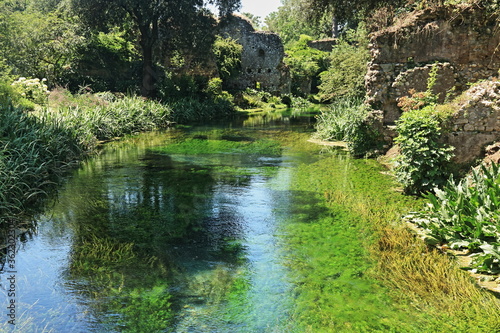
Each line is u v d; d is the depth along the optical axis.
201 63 24.33
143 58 23.80
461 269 4.25
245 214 6.27
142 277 4.32
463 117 7.09
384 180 8.09
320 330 3.35
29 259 4.75
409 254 4.65
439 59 9.30
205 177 8.62
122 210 6.50
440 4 9.30
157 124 18.19
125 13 21.47
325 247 5.00
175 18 21.19
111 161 10.38
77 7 19.86
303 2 17.25
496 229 4.43
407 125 6.89
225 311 3.67
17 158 7.32
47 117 10.69
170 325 3.47
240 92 29.53
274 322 3.48
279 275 4.32
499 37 8.84
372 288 3.99
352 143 11.03
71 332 3.36
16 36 18.66
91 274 4.39
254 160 10.41
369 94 10.33
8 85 14.38
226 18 24.22
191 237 5.40
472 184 6.08
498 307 3.53
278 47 32.41
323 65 37.53
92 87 20.78
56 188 7.75
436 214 5.38
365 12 15.71
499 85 7.28
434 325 3.35
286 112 26.77
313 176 8.55
